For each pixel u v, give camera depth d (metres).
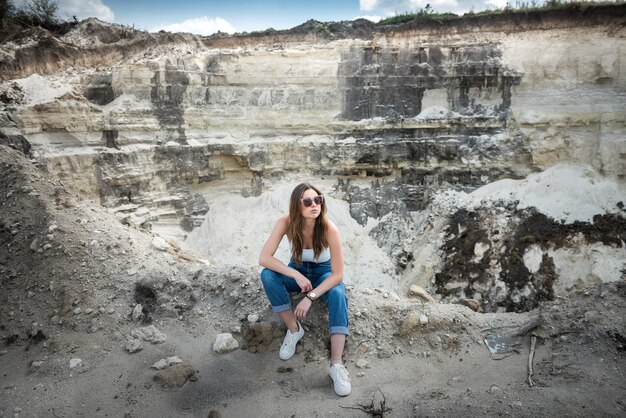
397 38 12.87
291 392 3.18
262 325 3.65
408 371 3.39
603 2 12.06
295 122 11.51
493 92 11.77
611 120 11.17
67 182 8.37
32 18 11.89
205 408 3.05
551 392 2.98
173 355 3.55
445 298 9.73
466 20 12.72
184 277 4.41
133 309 4.07
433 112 11.73
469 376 3.31
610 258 9.50
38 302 4.18
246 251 10.38
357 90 11.65
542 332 3.61
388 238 11.23
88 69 10.38
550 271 9.55
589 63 11.38
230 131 11.06
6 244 4.90
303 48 11.70
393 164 11.66
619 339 3.30
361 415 2.95
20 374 3.40
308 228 3.56
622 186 10.91
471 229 10.55
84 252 4.65
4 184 5.79
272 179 11.52
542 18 12.27
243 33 13.55
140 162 9.55
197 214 10.77
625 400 2.84
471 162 11.45
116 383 3.27
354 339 3.66
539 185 11.17
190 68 10.50
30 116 8.00
